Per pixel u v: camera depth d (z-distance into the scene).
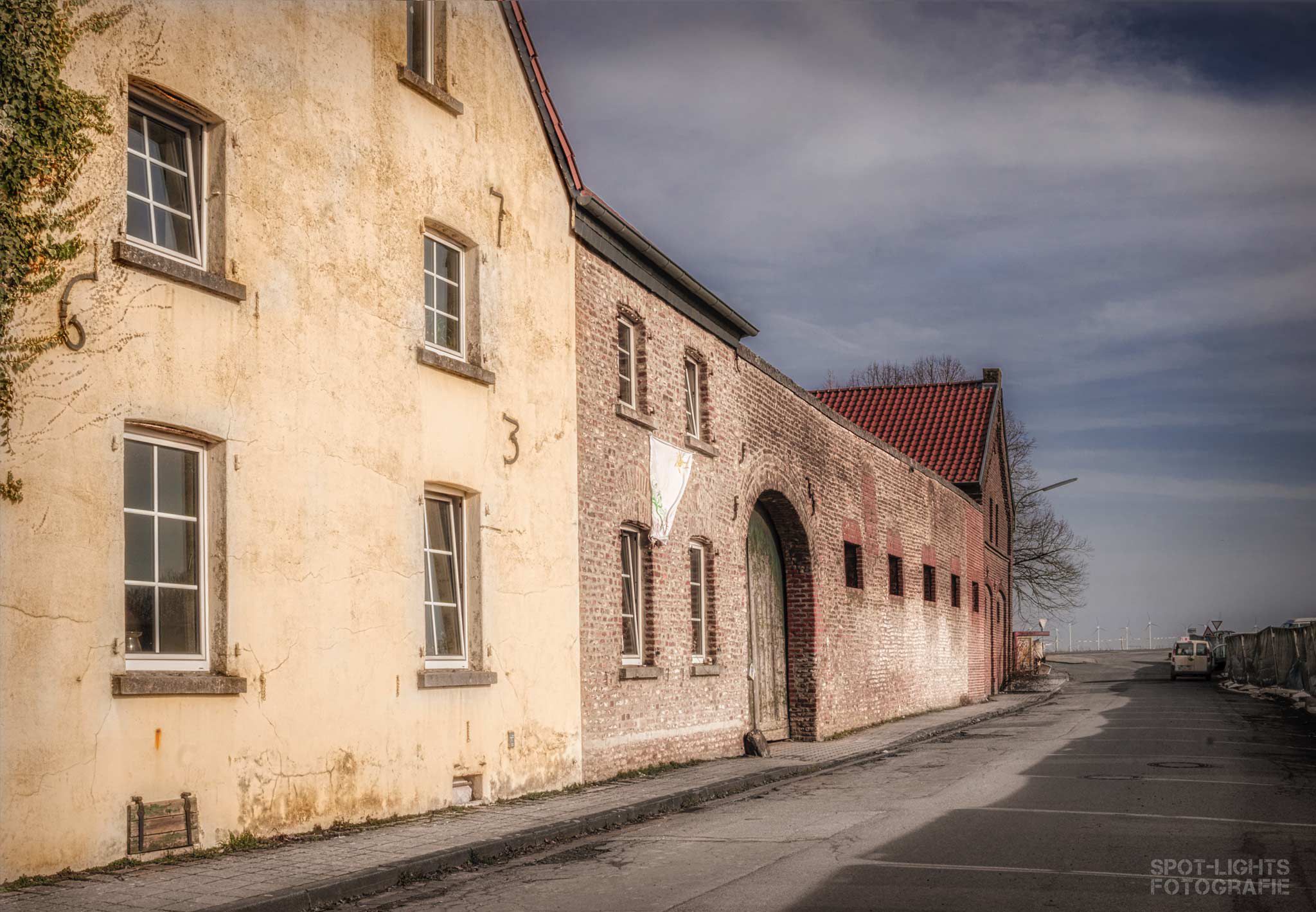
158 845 8.62
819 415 23.69
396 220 11.66
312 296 10.45
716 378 19.06
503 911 7.42
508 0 13.82
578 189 14.94
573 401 14.73
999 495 45.25
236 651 9.42
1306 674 31.44
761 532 21.69
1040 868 8.44
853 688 24.53
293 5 10.44
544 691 13.72
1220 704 30.70
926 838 9.77
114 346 8.48
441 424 12.17
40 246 7.98
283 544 9.98
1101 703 32.81
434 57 12.63
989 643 40.88
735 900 7.50
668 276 17.36
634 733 15.77
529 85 14.16
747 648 19.75
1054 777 14.23
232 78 9.73
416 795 11.46
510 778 12.95
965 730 24.36
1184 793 12.55
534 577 13.68
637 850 9.80
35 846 7.78
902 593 29.14
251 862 8.68
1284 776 14.15
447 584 12.48
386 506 11.26
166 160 9.41
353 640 10.73
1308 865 8.51
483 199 13.12
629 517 15.98
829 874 8.29
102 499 8.33
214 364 9.36
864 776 15.59
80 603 8.12
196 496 9.38
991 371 43.94
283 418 10.04
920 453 40.44
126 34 8.73
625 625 16.19
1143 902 7.31
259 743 9.61
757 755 18.86
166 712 8.76
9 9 7.86
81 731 8.09
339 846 9.48
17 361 7.80
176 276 8.96
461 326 12.92
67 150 8.20
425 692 11.66
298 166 10.39
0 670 7.61
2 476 7.68
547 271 14.35
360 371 11.01
